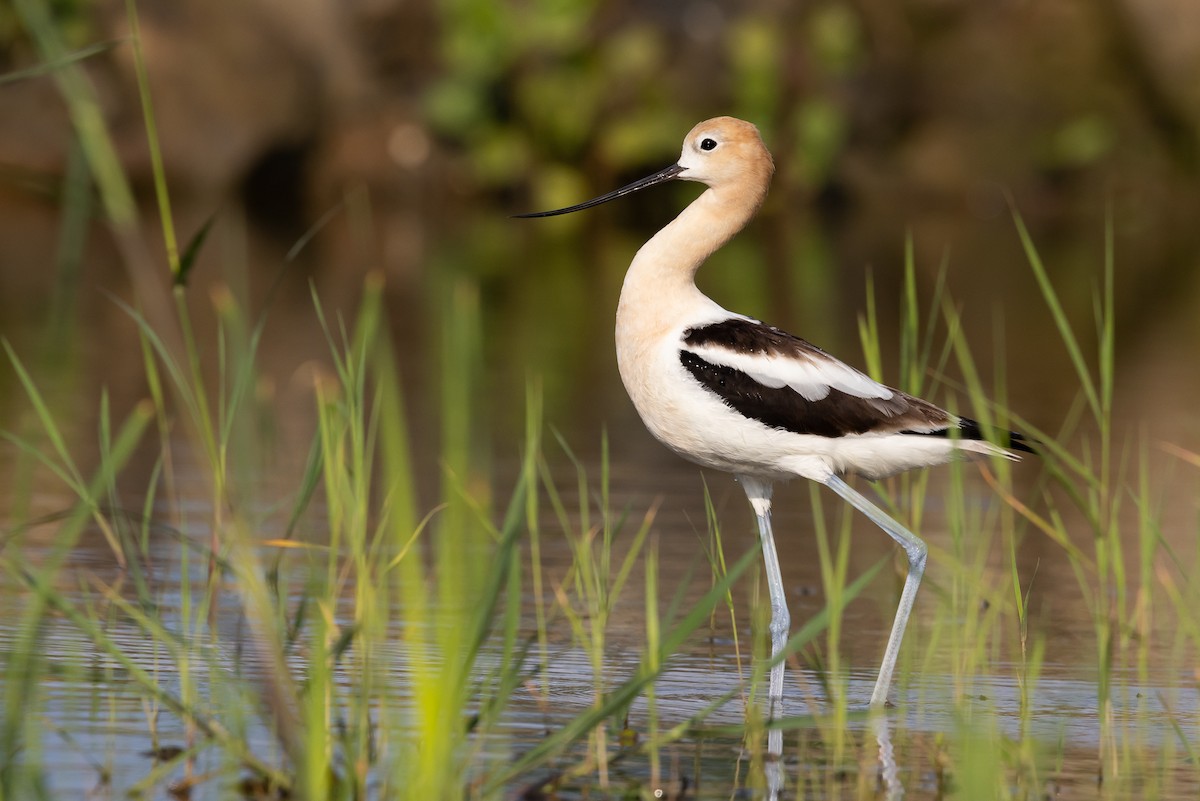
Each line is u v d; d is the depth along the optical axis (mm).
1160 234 32438
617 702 6707
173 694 8000
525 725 7898
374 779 7059
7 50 30297
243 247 26625
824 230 31672
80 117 7000
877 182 35219
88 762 7152
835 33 34438
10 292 21312
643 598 10305
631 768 7438
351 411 8047
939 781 7332
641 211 34438
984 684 8836
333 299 21969
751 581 10820
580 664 8938
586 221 33000
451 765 6594
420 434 14602
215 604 9133
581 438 14812
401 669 8461
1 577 9867
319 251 26828
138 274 7707
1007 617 10148
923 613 10242
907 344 10078
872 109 35500
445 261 26594
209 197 31031
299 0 31766
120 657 7070
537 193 32875
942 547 11633
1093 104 35625
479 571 10617
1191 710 8375
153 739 7414
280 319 20312
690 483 13391
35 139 29703
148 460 13375
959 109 35719
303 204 31969
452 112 32406
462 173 32750
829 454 9094
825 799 7090
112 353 17844
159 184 7871
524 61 32969
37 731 7078
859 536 12055
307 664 8492
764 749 7770
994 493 13289
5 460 13094
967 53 35750
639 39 33312
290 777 6977
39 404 8383
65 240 7008
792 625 9945
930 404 9219
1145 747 7809
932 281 25219
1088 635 9758
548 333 20328
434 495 12555
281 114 31531
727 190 9477
